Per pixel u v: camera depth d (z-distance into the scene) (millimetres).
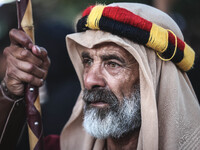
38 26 4855
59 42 4816
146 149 2084
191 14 4652
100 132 2186
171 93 2156
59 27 4863
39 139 2129
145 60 2109
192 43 4727
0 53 4129
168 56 2180
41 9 4984
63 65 4781
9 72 2141
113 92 2203
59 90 4656
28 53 2084
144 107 2111
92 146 2502
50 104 4523
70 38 2387
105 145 2455
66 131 2602
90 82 2211
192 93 2408
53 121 4449
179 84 2219
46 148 2727
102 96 2201
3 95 2207
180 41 2215
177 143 2115
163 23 2217
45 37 4773
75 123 2584
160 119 2158
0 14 4754
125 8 2195
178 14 4668
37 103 2137
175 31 2271
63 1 4812
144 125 2102
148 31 2111
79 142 2598
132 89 2221
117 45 2180
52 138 2775
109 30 2131
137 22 2102
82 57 2328
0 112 2191
